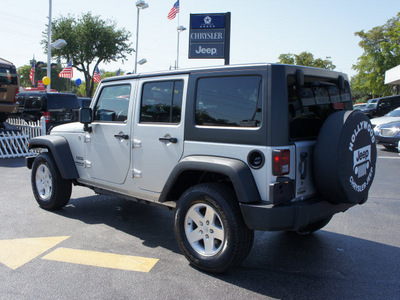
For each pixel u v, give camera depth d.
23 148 11.91
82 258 3.88
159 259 3.91
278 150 3.12
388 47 41.81
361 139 3.49
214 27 9.53
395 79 24.33
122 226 4.96
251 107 3.31
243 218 3.32
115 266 3.71
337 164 3.24
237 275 3.58
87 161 5.04
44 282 3.36
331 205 3.53
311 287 3.37
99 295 3.15
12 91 12.66
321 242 4.54
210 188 3.46
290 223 3.13
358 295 3.23
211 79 3.63
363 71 44.78
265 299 3.14
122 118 4.53
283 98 3.20
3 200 6.14
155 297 3.14
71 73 24.95
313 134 3.69
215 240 3.57
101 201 6.22
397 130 12.48
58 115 12.95
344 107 4.23
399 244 4.49
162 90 4.08
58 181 5.36
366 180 3.64
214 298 3.14
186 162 3.59
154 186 4.15
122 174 4.53
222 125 3.51
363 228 5.09
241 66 3.40
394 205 6.30
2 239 4.38
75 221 5.12
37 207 5.77
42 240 4.37
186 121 3.77
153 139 4.09
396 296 3.22
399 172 9.33
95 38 37.03
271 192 3.11
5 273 3.53
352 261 3.97
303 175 3.38
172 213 5.62
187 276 3.52
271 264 3.87
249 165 3.28
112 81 4.73
